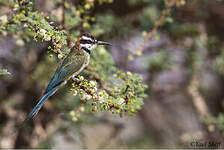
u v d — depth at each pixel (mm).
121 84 7113
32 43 7527
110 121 13734
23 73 11078
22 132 11758
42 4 9188
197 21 13906
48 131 12016
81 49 7934
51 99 11102
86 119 11938
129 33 13188
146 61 12633
